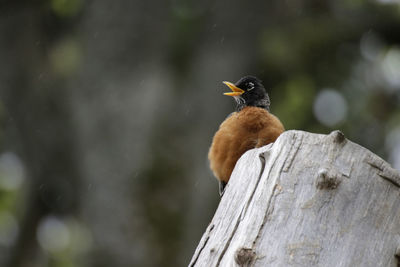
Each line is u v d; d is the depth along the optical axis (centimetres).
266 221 411
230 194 479
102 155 1482
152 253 1383
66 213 1766
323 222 407
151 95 1502
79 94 1573
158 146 1463
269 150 457
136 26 1581
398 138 1689
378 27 1748
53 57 1683
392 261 398
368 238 403
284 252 396
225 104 1541
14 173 1859
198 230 1421
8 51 1692
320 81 1792
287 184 426
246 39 1608
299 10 1714
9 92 1678
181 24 1598
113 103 1517
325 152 438
